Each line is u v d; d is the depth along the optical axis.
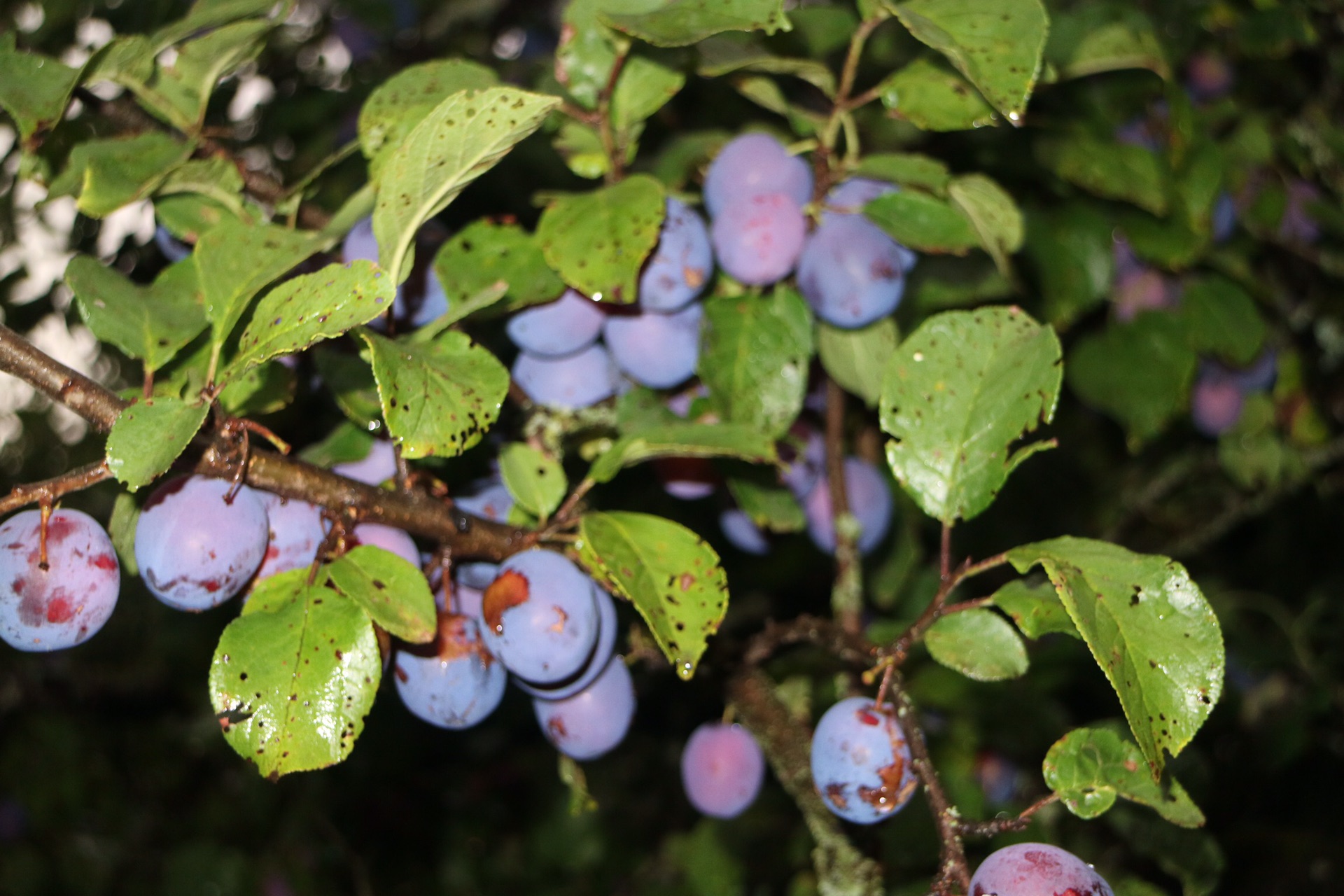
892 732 0.60
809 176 0.66
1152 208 0.75
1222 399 0.96
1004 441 0.60
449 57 1.10
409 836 1.35
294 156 0.95
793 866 1.07
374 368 0.56
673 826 1.29
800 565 0.97
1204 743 1.06
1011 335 0.61
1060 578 0.56
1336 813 1.03
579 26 0.65
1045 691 0.91
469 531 0.60
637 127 0.66
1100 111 0.77
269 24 0.64
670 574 0.59
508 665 0.60
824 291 0.66
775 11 0.60
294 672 0.55
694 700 0.83
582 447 0.70
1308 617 1.08
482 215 0.79
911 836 0.79
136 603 1.27
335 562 0.57
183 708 1.44
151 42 0.62
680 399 0.68
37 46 0.79
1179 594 0.56
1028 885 0.55
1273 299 0.84
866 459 0.83
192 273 0.62
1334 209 0.85
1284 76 0.87
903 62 0.78
